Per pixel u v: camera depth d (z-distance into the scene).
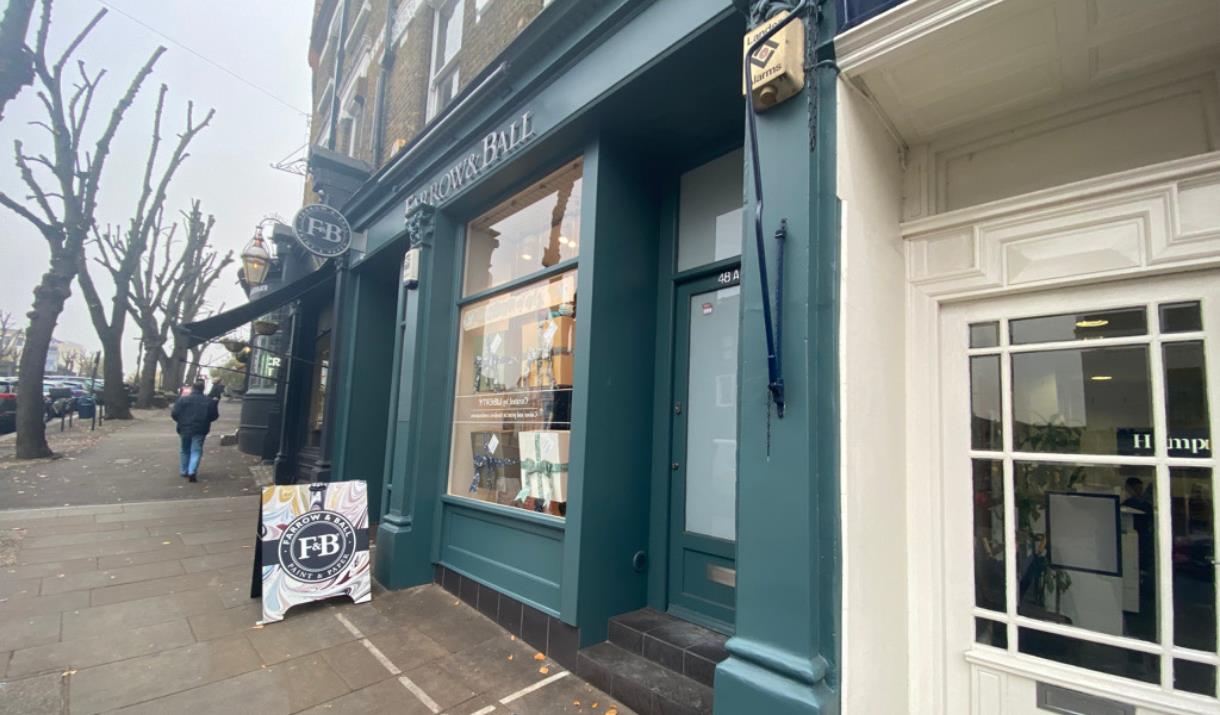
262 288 13.06
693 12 3.02
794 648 2.14
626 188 3.94
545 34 3.87
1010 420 2.40
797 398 2.25
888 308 2.55
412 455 5.02
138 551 5.43
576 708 2.98
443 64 7.72
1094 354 2.26
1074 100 2.39
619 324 3.79
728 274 3.66
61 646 3.46
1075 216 2.25
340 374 7.68
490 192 4.90
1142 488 2.11
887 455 2.44
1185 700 1.94
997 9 1.98
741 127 3.76
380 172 6.50
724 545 3.41
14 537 5.67
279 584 4.11
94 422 16.50
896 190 2.75
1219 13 1.89
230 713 2.86
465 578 4.50
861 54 2.30
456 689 3.17
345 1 10.08
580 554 3.43
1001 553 2.38
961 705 2.38
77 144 11.68
